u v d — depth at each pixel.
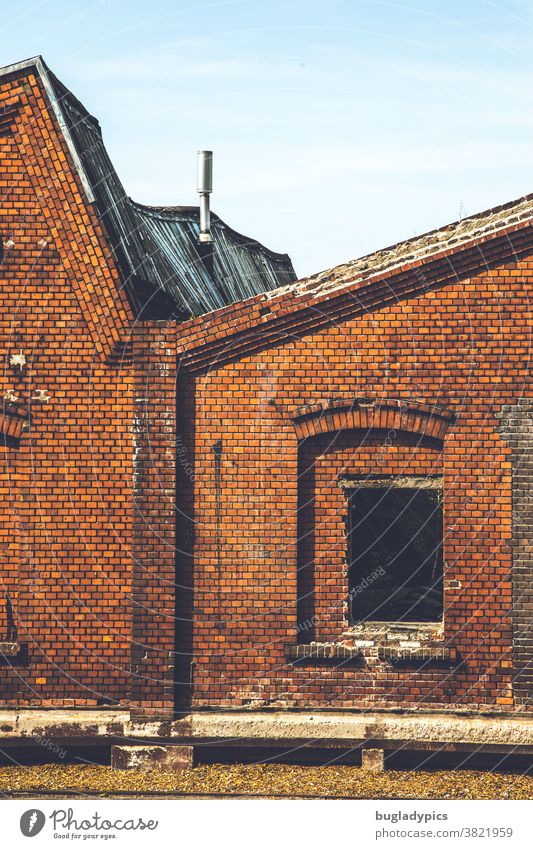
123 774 12.98
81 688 13.41
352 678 13.23
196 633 13.33
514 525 13.09
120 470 13.50
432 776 12.81
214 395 13.46
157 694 13.20
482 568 13.12
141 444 13.34
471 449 13.17
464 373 13.20
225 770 13.07
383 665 13.20
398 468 13.30
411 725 13.02
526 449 13.12
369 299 13.30
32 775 12.91
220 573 13.35
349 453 13.38
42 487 13.54
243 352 13.43
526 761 13.02
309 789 12.32
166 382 13.37
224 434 13.43
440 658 13.09
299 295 13.35
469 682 13.09
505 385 13.16
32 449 13.56
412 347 13.27
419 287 13.27
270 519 13.34
